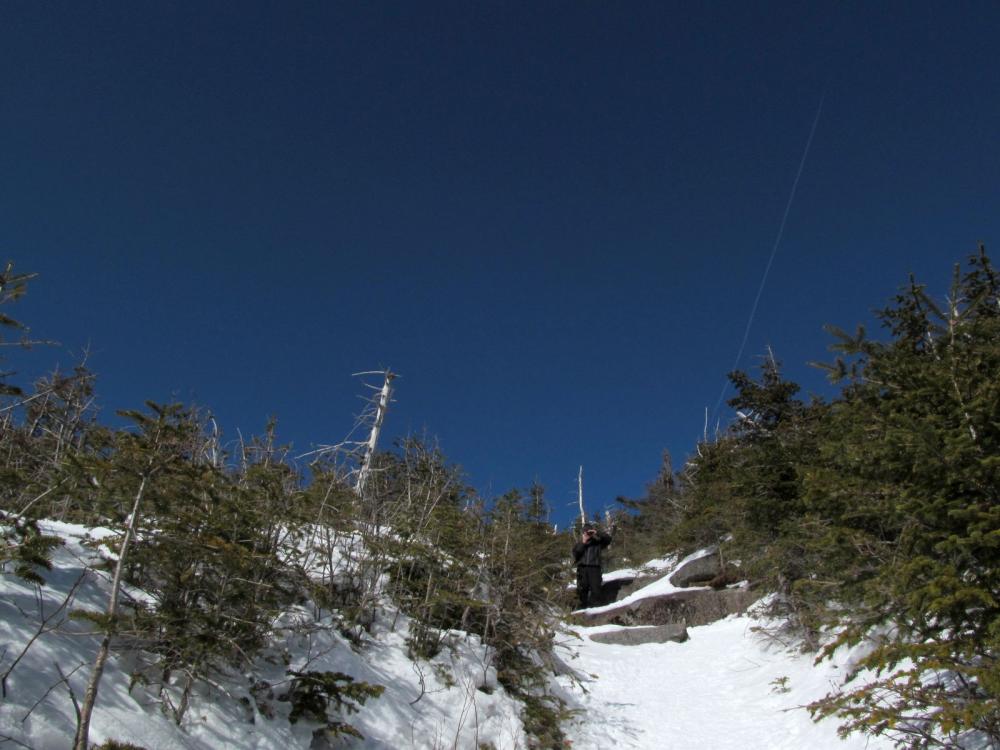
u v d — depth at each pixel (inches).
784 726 289.0
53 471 187.6
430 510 307.6
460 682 256.4
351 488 301.6
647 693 368.5
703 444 726.5
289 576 219.3
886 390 245.8
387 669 239.6
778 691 331.0
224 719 164.2
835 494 218.4
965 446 179.2
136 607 163.0
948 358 215.0
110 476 154.1
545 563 336.5
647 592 668.7
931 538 188.2
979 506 177.5
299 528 229.5
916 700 180.4
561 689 323.6
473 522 318.3
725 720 317.7
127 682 153.9
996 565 175.8
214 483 185.3
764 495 408.8
